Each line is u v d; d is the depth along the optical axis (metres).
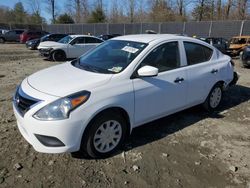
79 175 3.33
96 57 4.44
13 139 4.14
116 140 3.81
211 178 3.40
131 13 53.66
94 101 3.39
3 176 3.26
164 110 4.36
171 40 4.53
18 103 3.54
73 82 3.56
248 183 3.34
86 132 3.45
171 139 4.35
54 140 3.27
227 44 20.08
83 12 58.78
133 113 3.88
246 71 11.54
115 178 3.32
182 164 3.67
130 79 3.82
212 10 43.72
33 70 11.00
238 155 3.95
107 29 37.31
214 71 5.24
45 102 3.24
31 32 29.47
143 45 4.22
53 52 14.69
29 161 3.58
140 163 3.64
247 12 40.81
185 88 4.62
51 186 3.13
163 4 48.44
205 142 4.29
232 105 6.18
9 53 18.80
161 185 3.23
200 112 5.59
